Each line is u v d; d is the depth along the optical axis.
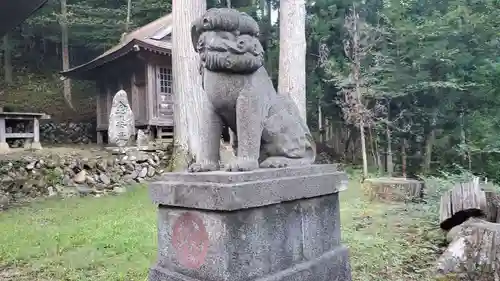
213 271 2.04
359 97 10.98
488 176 10.45
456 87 10.66
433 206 5.26
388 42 12.09
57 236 4.56
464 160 11.06
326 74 12.85
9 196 6.88
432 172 11.74
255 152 2.34
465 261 3.28
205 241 2.09
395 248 3.90
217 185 2.00
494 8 11.26
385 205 6.07
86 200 7.14
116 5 19.47
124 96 9.87
